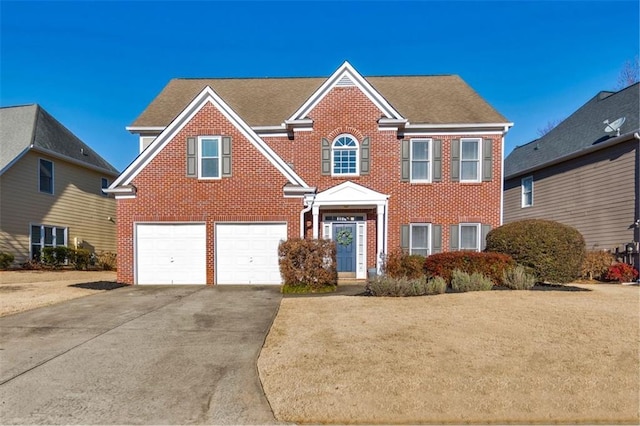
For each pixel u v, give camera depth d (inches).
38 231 772.0
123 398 182.2
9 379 203.5
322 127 609.3
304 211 546.0
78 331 293.0
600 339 248.5
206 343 261.9
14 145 738.8
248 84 764.0
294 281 468.8
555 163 757.3
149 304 393.4
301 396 181.0
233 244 547.5
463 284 423.5
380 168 604.4
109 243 974.4
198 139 550.0
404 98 693.9
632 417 163.2
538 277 465.1
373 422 160.7
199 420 162.2
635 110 631.2
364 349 237.6
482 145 612.1
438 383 191.3
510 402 173.9
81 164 870.4
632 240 597.6
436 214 608.4
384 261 517.0
